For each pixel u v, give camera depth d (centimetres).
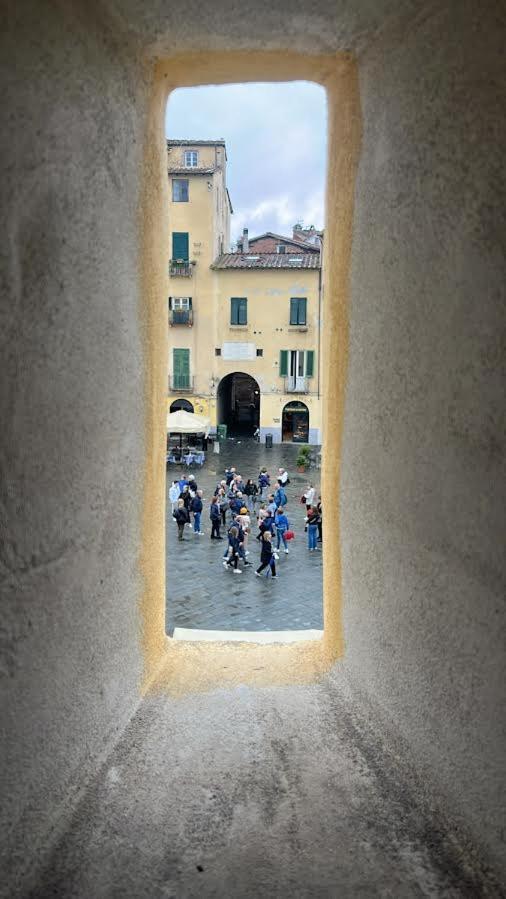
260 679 369
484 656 210
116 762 283
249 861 243
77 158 230
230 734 315
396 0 249
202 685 362
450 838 237
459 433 219
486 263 200
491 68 198
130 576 316
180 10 269
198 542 1578
